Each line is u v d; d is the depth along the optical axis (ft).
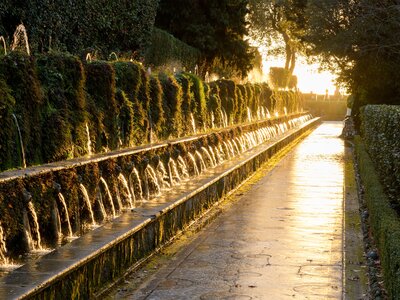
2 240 21.81
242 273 26.25
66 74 32.22
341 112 264.52
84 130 33.40
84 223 29.19
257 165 69.26
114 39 78.18
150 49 92.63
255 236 33.83
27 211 23.56
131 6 80.74
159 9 112.06
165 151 43.65
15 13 58.23
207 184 40.81
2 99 25.41
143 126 44.21
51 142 29.78
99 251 21.22
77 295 19.75
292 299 22.85
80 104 32.91
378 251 28.66
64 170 27.02
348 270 26.99
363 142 78.23
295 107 191.21
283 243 32.07
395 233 22.59
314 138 132.05
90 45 71.82
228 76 118.93
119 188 33.94
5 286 16.47
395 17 91.20
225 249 30.68
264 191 52.60
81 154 32.99
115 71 41.50
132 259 26.09
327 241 32.63
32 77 28.19
